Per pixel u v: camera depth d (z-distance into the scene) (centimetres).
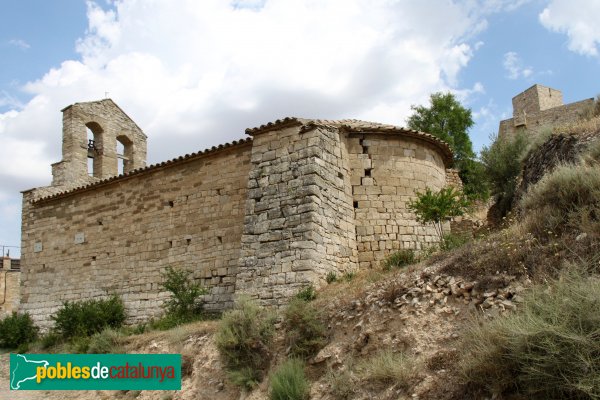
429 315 981
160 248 2020
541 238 1004
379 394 879
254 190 1641
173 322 1723
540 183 1189
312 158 1568
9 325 2267
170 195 2052
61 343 1980
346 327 1109
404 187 1805
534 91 4166
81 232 2298
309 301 1325
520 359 689
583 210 959
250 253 1559
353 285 1336
